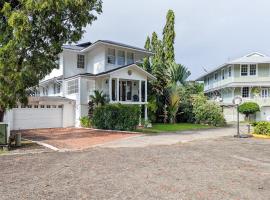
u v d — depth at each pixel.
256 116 40.47
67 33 17.28
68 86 29.86
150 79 30.20
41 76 17.28
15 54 15.38
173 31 41.84
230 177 7.98
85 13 17.14
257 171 8.80
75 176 8.06
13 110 24.73
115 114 23.28
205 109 31.36
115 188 6.85
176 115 33.25
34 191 6.61
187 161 10.43
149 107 29.78
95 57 30.78
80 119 27.00
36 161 10.40
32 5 14.78
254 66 41.59
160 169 9.01
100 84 28.14
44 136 19.50
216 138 18.95
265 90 41.62
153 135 20.31
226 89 44.59
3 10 15.16
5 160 10.63
